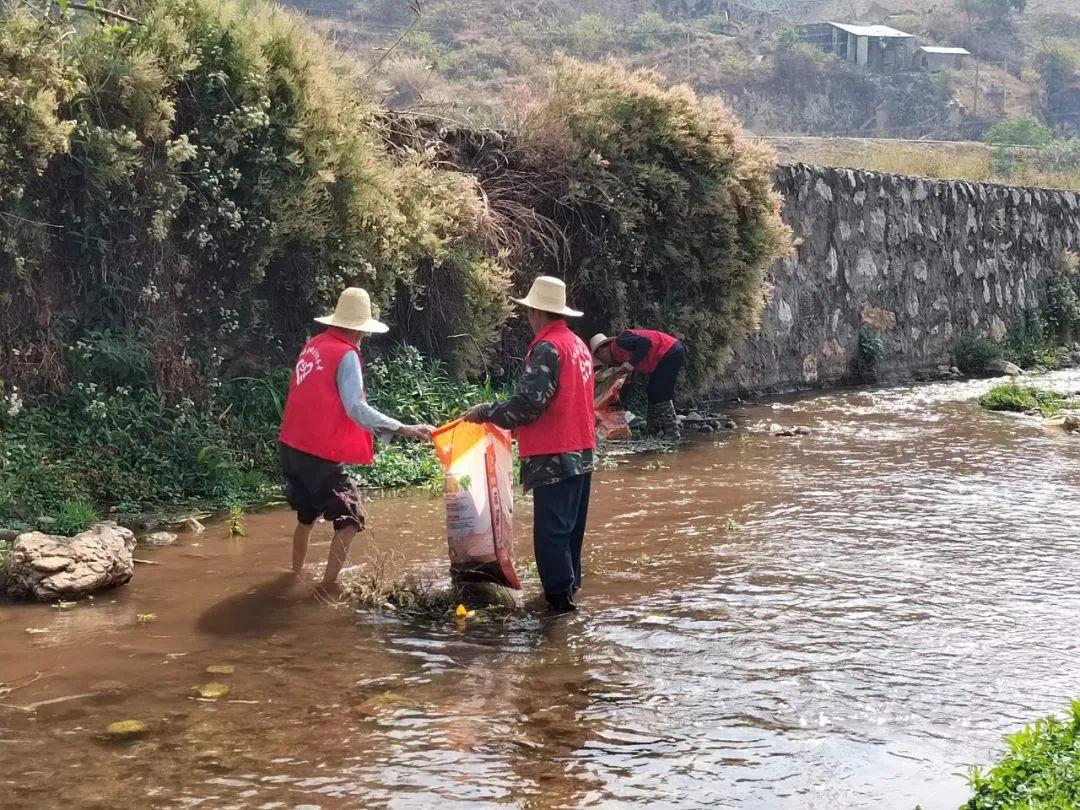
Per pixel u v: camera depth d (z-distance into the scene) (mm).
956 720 4395
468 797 3711
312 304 9422
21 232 7793
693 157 12516
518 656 5117
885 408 14281
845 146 37281
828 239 16672
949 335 19109
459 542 5949
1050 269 22109
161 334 8602
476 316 10680
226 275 9062
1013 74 71000
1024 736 3650
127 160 8031
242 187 8836
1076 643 5332
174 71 8430
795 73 57125
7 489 7152
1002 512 8227
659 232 12609
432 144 11164
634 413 12211
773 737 4223
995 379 18219
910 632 5484
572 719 4379
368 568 6492
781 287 15820
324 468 6188
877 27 66000
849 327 17078
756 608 5871
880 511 8227
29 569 5883
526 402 5629
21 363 7930
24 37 7566
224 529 7441
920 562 6801
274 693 4605
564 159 11930
